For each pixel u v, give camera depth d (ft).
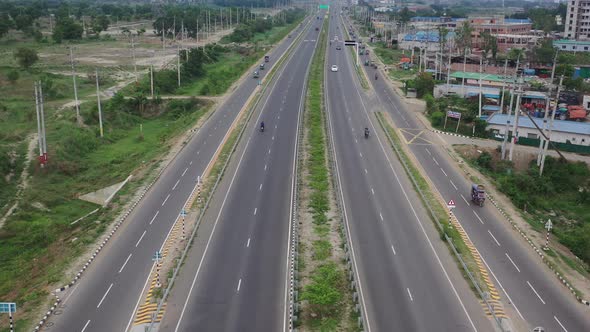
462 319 166.91
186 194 263.49
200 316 165.37
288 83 542.16
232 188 271.69
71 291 180.04
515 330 163.22
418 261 202.80
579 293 185.88
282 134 368.68
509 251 215.31
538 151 339.16
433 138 369.50
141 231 224.53
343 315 166.81
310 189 270.87
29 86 488.85
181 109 456.04
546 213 277.03
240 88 521.65
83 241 215.92
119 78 555.69
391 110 444.14
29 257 215.72
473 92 468.75
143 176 291.17
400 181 287.48
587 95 443.73
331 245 212.23
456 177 297.33
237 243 213.66
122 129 405.59
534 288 188.44
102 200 272.31
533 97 443.32
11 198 271.08
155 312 165.78
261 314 166.91
